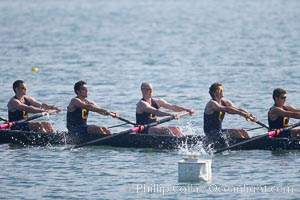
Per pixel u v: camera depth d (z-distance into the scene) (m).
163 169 79.94
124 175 77.62
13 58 187.62
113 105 119.06
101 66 170.00
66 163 83.19
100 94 129.75
